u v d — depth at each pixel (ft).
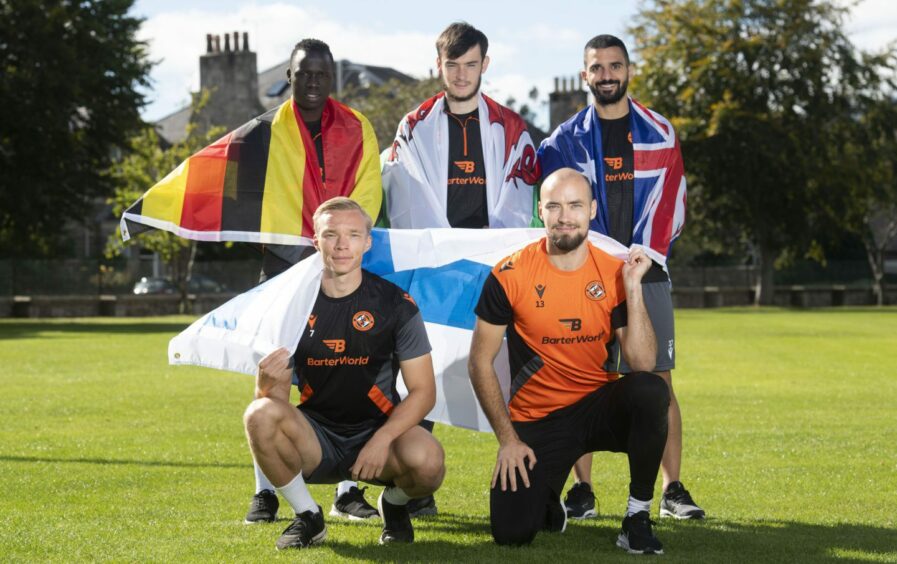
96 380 44.83
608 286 16.26
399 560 14.61
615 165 20.08
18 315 122.93
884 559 14.71
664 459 18.66
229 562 14.48
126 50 114.42
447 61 19.85
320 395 16.06
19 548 15.35
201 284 134.82
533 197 20.71
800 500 19.65
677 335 78.23
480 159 20.31
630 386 15.64
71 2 110.42
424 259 18.56
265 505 17.61
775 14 144.25
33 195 111.65
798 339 73.41
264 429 15.15
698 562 14.57
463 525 17.52
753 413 34.17
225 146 19.99
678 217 20.10
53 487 20.79
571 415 16.60
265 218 19.83
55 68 108.68
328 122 20.16
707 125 144.05
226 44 185.88
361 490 19.02
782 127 144.25
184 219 19.79
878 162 145.38
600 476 22.74
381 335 15.83
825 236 156.46
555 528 16.93
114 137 116.88
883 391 41.24
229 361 16.06
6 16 106.93
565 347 16.34
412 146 20.40
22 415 33.01
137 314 128.16
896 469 23.18
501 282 16.30
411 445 15.57
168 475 22.31
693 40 147.02
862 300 161.79
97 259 130.41
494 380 16.42
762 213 149.28
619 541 15.64
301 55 19.52
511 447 15.97
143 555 14.88
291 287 15.92
